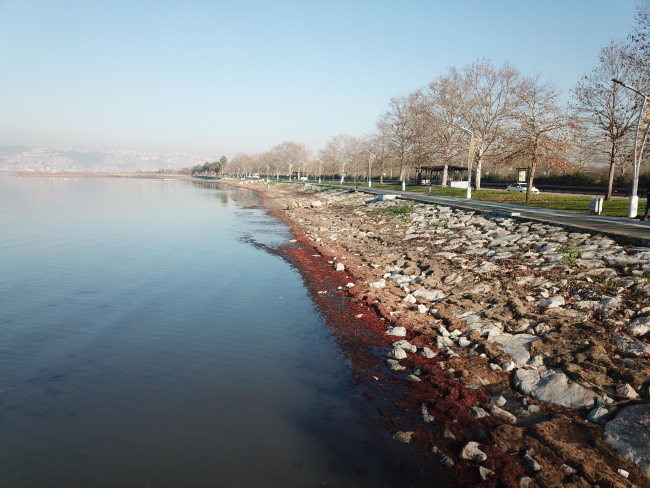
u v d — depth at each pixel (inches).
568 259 580.4
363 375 360.8
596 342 355.6
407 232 1025.5
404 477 239.1
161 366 383.2
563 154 1424.7
